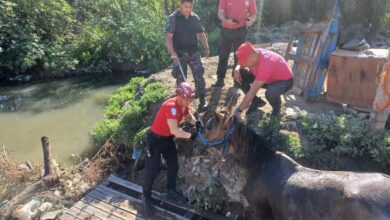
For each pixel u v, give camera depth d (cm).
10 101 907
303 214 312
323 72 568
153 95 630
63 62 1095
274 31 1336
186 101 392
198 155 495
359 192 280
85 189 524
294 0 1336
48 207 492
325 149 464
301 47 607
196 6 1320
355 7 1043
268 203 361
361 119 488
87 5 1325
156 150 428
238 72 495
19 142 693
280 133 481
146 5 1234
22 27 1119
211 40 1219
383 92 424
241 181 445
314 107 561
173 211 467
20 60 1047
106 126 638
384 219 264
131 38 1141
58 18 1205
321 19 1248
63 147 668
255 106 531
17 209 486
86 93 946
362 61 499
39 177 559
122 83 1018
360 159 447
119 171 565
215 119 382
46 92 966
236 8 578
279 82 469
